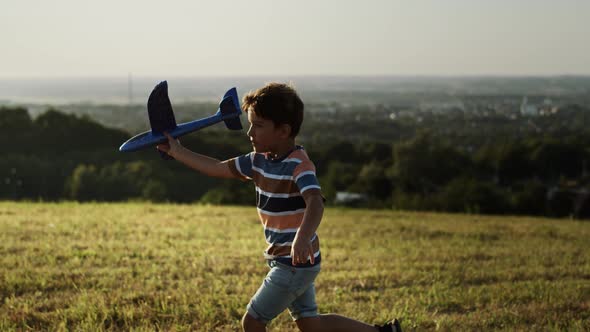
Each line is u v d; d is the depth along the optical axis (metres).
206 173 2.93
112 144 71.38
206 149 69.62
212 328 4.15
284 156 2.83
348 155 70.50
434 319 4.51
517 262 7.23
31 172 56.69
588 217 37.59
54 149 66.31
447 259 7.28
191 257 6.36
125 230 8.03
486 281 6.15
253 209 12.07
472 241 9.00
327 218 11.66
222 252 6.76
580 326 4.37
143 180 51.28
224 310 4.45
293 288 2.84
